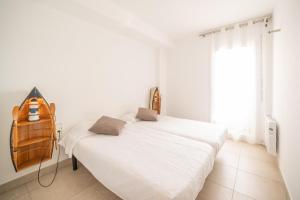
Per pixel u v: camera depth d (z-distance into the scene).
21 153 1.95
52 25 2.13
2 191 1.78
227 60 3.36
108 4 2.37
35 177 2.03
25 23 1.90
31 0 1.93
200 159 1.58
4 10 1.74
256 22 3.00
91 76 2.65
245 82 3.18
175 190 1.11
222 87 3.45
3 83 1.76
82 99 2.54
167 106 4.52
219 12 2.74
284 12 1.91
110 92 3.00
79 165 2.35
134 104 3.57
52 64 2.16
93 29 2.64
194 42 3.90
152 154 1.66
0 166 1.78
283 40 1.97
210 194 1.72
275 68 2.48
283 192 1.75
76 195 1.72
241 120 3.28
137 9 2.63
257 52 3.04
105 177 1.53
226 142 3.27
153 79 4.11
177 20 3.04
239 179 1.99
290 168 1.64
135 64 3.54
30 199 1.67
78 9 2.17
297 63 1.46
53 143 2.11
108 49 2.92
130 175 1.31
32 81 1.98
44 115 2.08
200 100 3.92
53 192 1.77
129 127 2.67
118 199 1.65
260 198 1.66
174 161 1.52
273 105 2.68
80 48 2.48
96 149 1.76
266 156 2.62
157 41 3.61
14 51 1.82
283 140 1.97
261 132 3.13
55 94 2.21
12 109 1.83
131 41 3.40
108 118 2.47
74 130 2.25
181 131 2.48
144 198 1.19
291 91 1.63
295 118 1.51
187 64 4.07
